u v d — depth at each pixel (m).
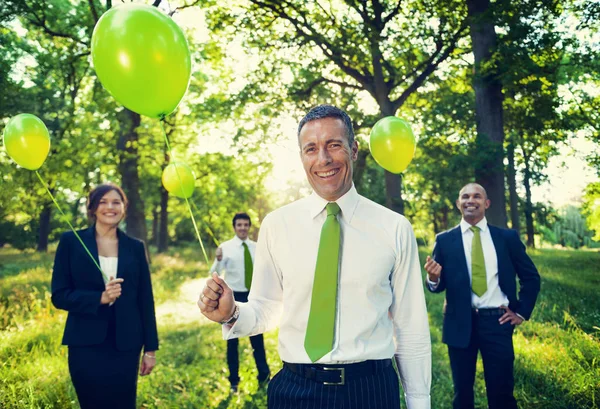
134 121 13.39
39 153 3.12
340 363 1.89
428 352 2.06
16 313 8.01
